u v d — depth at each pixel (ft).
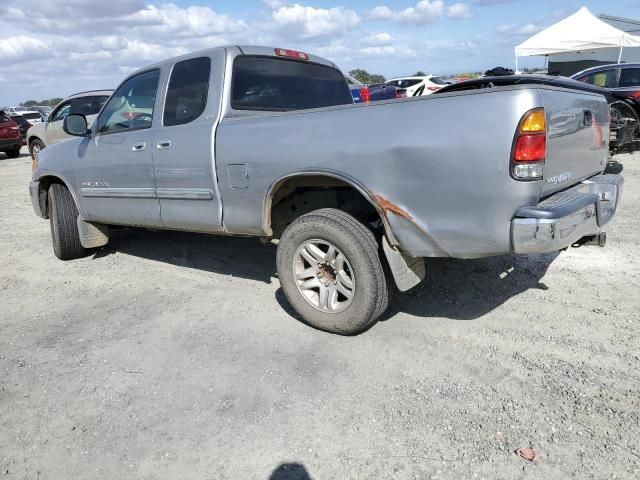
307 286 12.01
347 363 10.74
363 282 10.94
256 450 8.41
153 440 8.77
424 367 10.45
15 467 8.33
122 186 15.67
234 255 18.20
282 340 11.85
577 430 8.43
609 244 17.08
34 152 48.44
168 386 10.28
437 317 12.54
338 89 16.47
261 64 14.28
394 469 7.84
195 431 8.93
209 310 13.69
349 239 10.90
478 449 8.13
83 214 17.71
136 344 12.03
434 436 8.47
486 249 9.64
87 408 9.71
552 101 9.39
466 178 9.37
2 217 26.58
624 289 13.52
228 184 12.70
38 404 9.91
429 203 9.86
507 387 9.64
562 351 10.73
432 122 9.59
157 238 20.90
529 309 12.68
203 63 13.69
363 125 10.39
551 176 9.68
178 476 7.97
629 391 9.31
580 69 64.49
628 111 30.40
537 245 9.03
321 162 10.90
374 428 8.74
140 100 15.24
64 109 44.11
